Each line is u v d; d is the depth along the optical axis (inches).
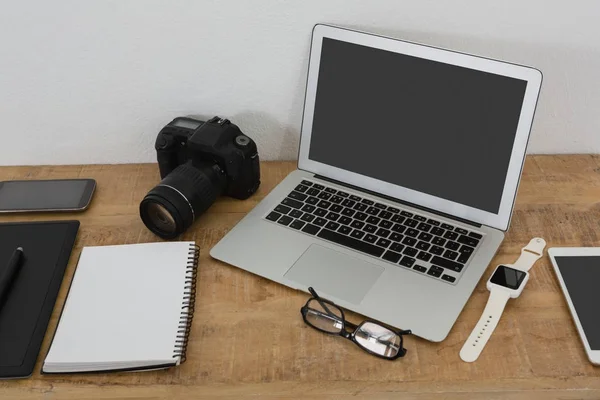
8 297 37.9
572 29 43.1
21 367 34.0
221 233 42.7
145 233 42.8
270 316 36.9
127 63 45.6
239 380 33.7
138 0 43.0
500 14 42.8
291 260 39.8
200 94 47.0
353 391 33.0
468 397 32.7
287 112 47.7
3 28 43.9
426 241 40.6
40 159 49.8
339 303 36.9
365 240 40.9
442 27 43.6
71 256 41.1
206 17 43.7
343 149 44.4
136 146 49.3
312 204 43.7
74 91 46.8
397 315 36.1
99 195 46.4
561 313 36.7
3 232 42.3
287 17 43.6
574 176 46.7
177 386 33.4
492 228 41.3
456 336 35.4
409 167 42.6
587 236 41.7
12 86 46.4
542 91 45.8
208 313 37.1
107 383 33.6
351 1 42.9
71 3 43.1
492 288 37.4
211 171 42.6
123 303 37.0
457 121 40.3
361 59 42.0
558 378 33.3
